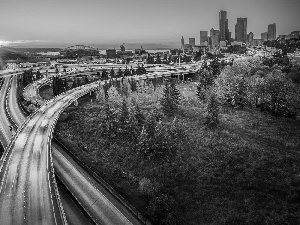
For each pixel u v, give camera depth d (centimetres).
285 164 6994
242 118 9750
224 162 7275
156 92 12925
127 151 8169
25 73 17875
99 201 5591
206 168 7144
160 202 5662
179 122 9456
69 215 5159
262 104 10319
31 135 7994
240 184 6500
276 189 6231
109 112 9188
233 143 8038
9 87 16650
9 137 8831
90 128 9544
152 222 5409
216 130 8856
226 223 5566
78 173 6506
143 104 11919
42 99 13238
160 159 7575
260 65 15362
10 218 4509
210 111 9125
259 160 7175
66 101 11569
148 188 6356
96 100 12875
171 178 6969
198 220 5719
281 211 5653
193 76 19800
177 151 7838
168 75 18838
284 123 9244
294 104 9619
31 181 5547
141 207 5791
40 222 4416
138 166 7525
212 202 6122
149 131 8112
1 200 4953
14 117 10656
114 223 5062
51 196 4994
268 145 7906
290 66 15212
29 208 4750
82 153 7788
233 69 13988
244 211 5803
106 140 8769
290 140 8106
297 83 11819
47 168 5981
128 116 9138
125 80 15175
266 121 9438
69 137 8938
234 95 10744
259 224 5450
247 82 11231
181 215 5838
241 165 7062
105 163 7631
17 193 5162
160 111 10581
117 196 5769
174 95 10719
